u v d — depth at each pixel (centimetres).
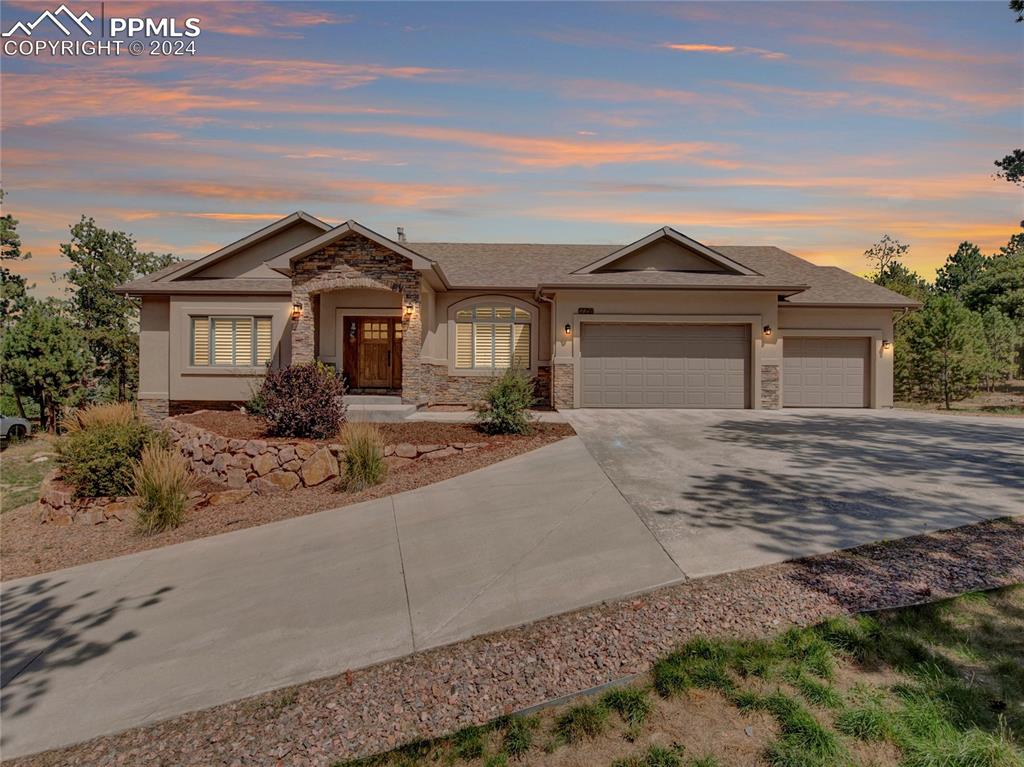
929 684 326
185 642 455
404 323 1459
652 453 973
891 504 661
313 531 729
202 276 1780
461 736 310
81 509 1023
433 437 1134
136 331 3353
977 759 270
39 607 568
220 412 1448
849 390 1727
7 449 1838
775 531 576
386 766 293
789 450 992
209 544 736
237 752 315
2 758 330
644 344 1620
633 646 381
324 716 340
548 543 582
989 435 1158
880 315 1712
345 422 1161
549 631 409
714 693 329
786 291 1571
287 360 1689
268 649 425
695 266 1689
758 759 280
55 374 2138
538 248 2127
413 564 566
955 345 2058
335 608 485
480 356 1744
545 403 1733
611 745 296
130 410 1313
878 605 414
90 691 394
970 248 6238
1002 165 2398
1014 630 379
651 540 564
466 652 393
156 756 319
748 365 1623
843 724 296
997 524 584
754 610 416
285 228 1781
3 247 2788
